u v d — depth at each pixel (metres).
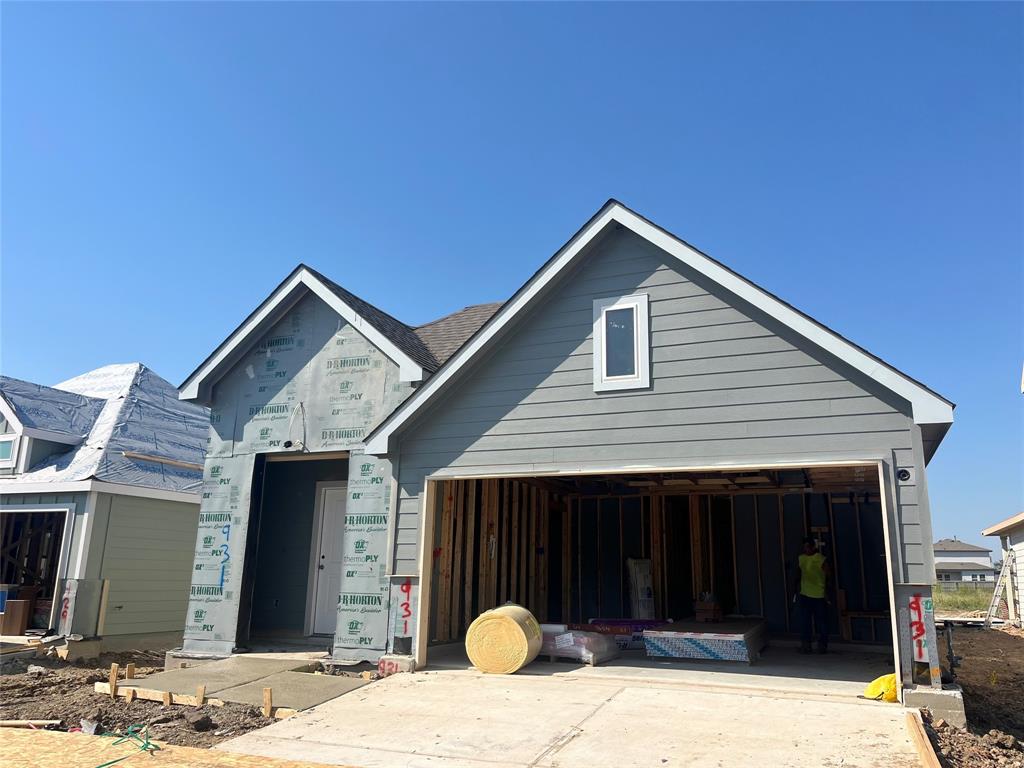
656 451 8.79
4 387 16.06
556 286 9.76
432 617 10.07
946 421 7.48
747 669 9.56
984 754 6.13
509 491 12.76
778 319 8.36
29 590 14.56
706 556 14.30
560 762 5.78
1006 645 16.61
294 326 12.13
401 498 10.05
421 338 13.84
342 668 10.07
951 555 91.88
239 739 6.65
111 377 18.97
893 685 7.46
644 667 9.69
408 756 6.05
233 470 11.91
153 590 15.30
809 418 8.16
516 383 9.74
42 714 7.83
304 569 13.12
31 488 14.42
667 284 9.20
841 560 13.41
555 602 14.59
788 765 5.59
